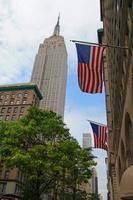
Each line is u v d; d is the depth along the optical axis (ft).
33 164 89.66
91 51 55.47
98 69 55.62
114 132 119.44
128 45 61.36
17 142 98.63
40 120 105.70
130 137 79.20
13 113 286.46
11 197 196.75
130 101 63.46
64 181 103.65
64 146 96.73
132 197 44.09
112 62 111.34
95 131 96.37
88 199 161.17
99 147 94.48
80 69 55.57
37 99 310.86
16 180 225.15
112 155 161.17
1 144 98.43
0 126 104.42
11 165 93.35
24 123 106.01
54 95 611.06
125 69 68.95
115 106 105.50
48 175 97.55
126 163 84.69
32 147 98.84
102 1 170.60
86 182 111.45
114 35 96.43
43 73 653.71
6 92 304.71
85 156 104.12
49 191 114.32
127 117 74.79
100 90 55.98
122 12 66.33
